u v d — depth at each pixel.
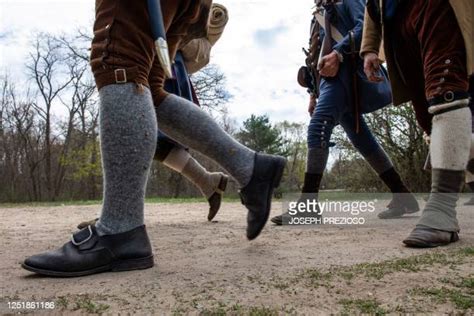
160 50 1.57
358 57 3.16
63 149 27.77
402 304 1.10
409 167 12.52
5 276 1.53
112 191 1.62
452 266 1.49
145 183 1.67
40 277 1.52
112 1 1.65
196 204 6.79
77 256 1.53
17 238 2.54
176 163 3.37
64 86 27.23
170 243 2.25
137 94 1.64
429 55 2.11
